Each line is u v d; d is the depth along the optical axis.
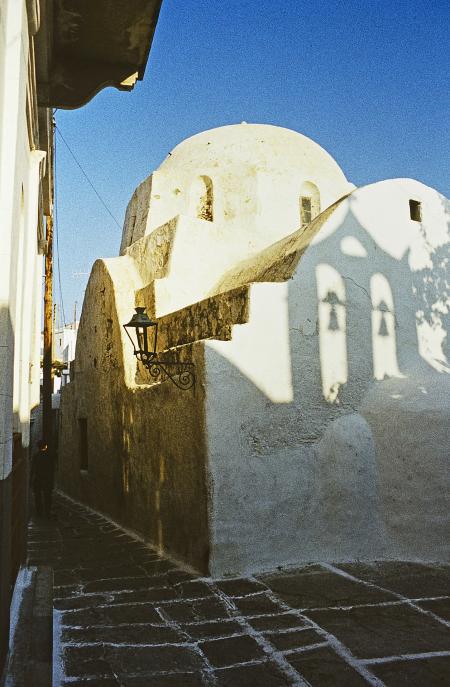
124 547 7.49
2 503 2.96
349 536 6.46
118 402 9.48
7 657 3.21
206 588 5.45
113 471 9.70
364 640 4.14
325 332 6.92
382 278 7.46
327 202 11.98
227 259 10.23
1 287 3.08
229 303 7.00
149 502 7.69
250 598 5.14
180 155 12.45
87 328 11.94
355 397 6.99
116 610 4.91
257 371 6.39
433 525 6.32
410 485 6.46
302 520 6.32
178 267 9.52
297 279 6.86
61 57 6.17
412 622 4.48
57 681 3.58
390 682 3.50
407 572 5.89
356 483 6.59
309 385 6.70
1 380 3.02
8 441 3.17
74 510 11.17
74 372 13.27
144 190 12.12
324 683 3.51
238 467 6.08
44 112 6.30
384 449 6.67
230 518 5.95
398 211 7.76
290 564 6.16
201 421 6.09
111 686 3.51
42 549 7.52
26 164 4.67
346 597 5.12
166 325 8.68
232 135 12.22
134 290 10.05
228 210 11.34
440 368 7.59
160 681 3.57
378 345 7.27
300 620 4.57
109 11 5.44
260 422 6.31
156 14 5.51
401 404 6.75
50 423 13.41
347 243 7.27
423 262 7.84
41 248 9.45
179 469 6.66
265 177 11.45
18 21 3.45
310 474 6.47
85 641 4.23
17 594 4.59
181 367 6.71
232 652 3.99
